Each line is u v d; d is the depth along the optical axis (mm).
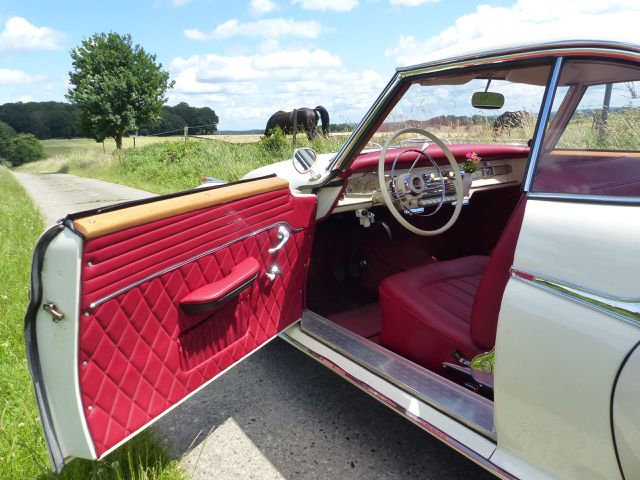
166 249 1646
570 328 1235
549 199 1381
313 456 2154
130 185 13117
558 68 1422
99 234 1414
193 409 2525
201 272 1795
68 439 1560
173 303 1716
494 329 1651
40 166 39375
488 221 3447
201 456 2172
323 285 3109
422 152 2643
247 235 1989
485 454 1548
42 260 1401
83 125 28391
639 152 1382
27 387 2525
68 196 11414
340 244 3119
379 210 3240
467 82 2061
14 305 3445
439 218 3471
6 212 7859
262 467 2098
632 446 1165
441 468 2066
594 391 1205
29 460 2002
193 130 23672
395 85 1876
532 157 1459
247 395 2629
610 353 1158
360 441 2244
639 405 1117
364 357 2090
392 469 2066
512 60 1525
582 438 1272
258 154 11703
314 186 2369
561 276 1265
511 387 1408
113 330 1533
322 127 12148
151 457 2033
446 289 2236
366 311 2971
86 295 1426
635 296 1122
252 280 1958
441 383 1834
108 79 26875
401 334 2145
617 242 1178
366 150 3076
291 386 2701
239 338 2059
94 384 1518
